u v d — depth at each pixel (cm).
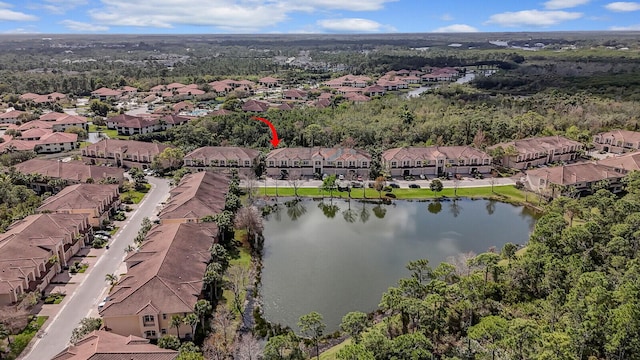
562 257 8144
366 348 5850
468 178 15300
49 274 8344
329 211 12962
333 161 15250
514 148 16175
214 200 11138
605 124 19500
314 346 7031
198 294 7394
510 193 13950
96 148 16150
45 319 7294
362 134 18100
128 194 13100
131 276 7675
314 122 19400
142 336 6981
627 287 6397
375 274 9281
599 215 9738
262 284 8850
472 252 9850
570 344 5641
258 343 7075
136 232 10538
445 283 7438
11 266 7769
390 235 11288
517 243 10756
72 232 9431
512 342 5784
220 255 8638
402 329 7119
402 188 14388
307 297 8406
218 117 19450
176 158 15375
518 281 7850
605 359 5828
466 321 7081
